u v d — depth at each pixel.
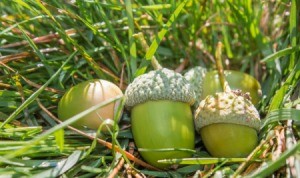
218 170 0.14
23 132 0.15
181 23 0.20
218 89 0.16
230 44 0.21
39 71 0.18
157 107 0.15
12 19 0.19
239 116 0.14
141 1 0.19
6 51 0.18
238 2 0.19
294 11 0.16
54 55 0.18
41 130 0.15
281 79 0.17
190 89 0.15
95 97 0.15
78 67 0.17
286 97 0.16
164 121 0.14
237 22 0.20
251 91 0.17
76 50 0.17
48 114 0.16
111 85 0.16
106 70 0.18
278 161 0.12
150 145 0.14
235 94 0.15
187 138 0.15
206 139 0.15
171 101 0.15
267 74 0.19
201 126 0.15
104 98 0.15
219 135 0.14
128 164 0.14
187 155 0.15
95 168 0.14
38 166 0.14
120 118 0.16
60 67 0.16
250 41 0.20
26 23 0.19
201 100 0.17
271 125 0.15
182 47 0.20
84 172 0.15
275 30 0.21
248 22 0.19
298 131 0.16
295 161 0.13
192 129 0.15
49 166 0.14
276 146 0.15
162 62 0.20
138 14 0.19
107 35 0.18
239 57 0.20
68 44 0.18
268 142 0.15
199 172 0.14
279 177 0.14
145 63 0.16
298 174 0.13
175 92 0.15
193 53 0.20
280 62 0.18
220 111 0.14
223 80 0.16
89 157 0.15
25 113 0.16
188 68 0.20
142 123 0.15
